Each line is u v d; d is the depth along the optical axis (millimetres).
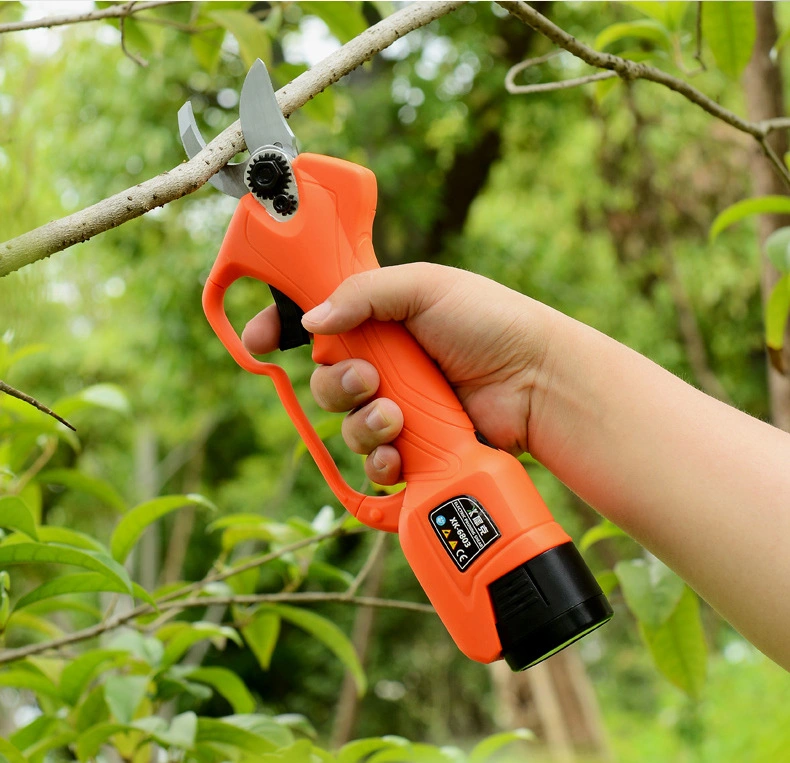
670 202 4336
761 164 1511
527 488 708
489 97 4918
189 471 6266
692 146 4312
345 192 732
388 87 4777
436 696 7098
